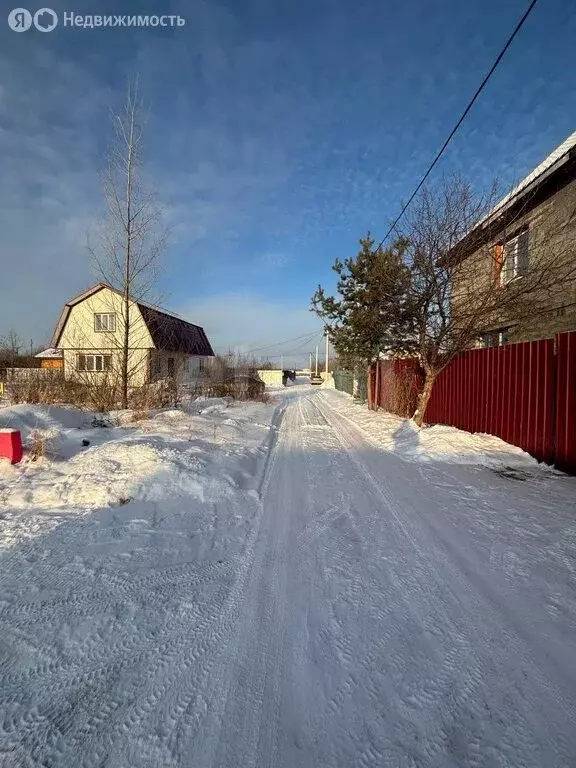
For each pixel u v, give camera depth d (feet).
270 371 173.58
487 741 5.83
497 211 28.12
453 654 7.57
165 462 18.04
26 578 9.93
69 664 7.21
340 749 5.71
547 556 11.34
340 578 10.23
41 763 5.40
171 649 7.64
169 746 5.71
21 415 26.12
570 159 25.29
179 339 80.79
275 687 6.80
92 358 50.06
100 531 12.76
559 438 20.90
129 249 42.37
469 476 19.80
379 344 37.63
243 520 14.12
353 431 35.70
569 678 7.01
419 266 27.78
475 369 28.84
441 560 11.13
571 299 28.07
